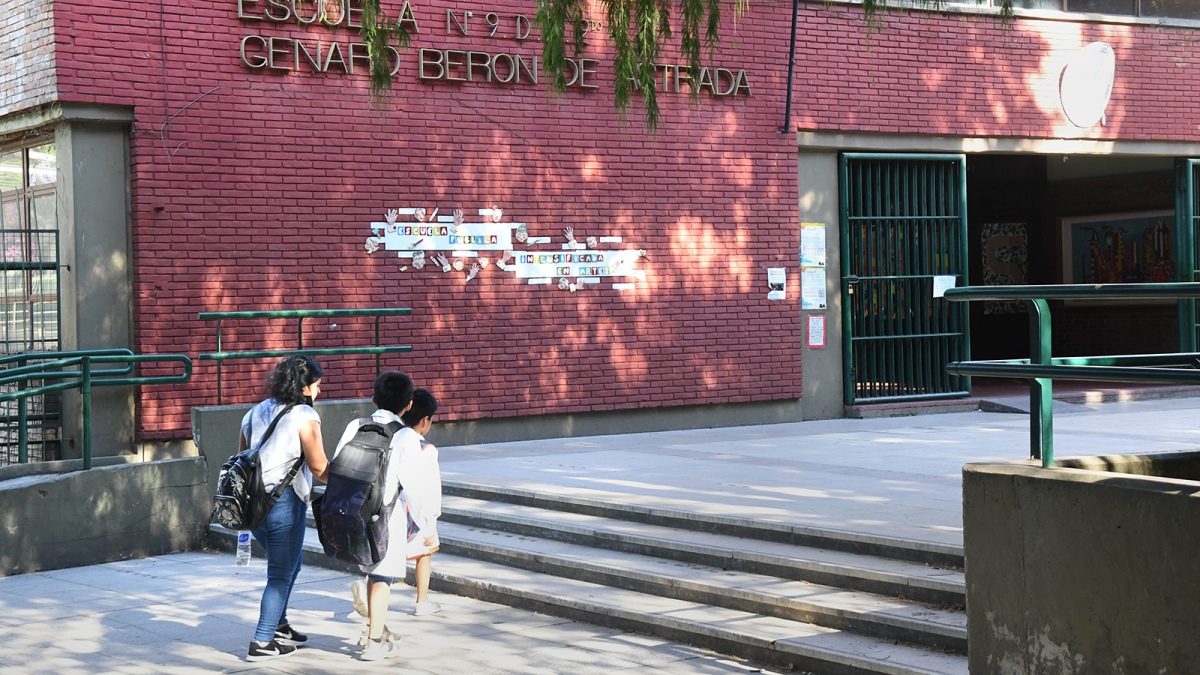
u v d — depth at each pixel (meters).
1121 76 17.30
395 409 6.81
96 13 11.61
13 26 11.95
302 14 12.57
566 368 13.95
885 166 16.02
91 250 11.77
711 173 14.80
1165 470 5.50
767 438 13.45
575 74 13.88
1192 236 17.98
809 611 6.76
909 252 16.11
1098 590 4.62
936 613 6.39
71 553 9.95
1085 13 16.98
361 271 12.87
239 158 12.27
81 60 11.54
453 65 13.33
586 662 6.61
